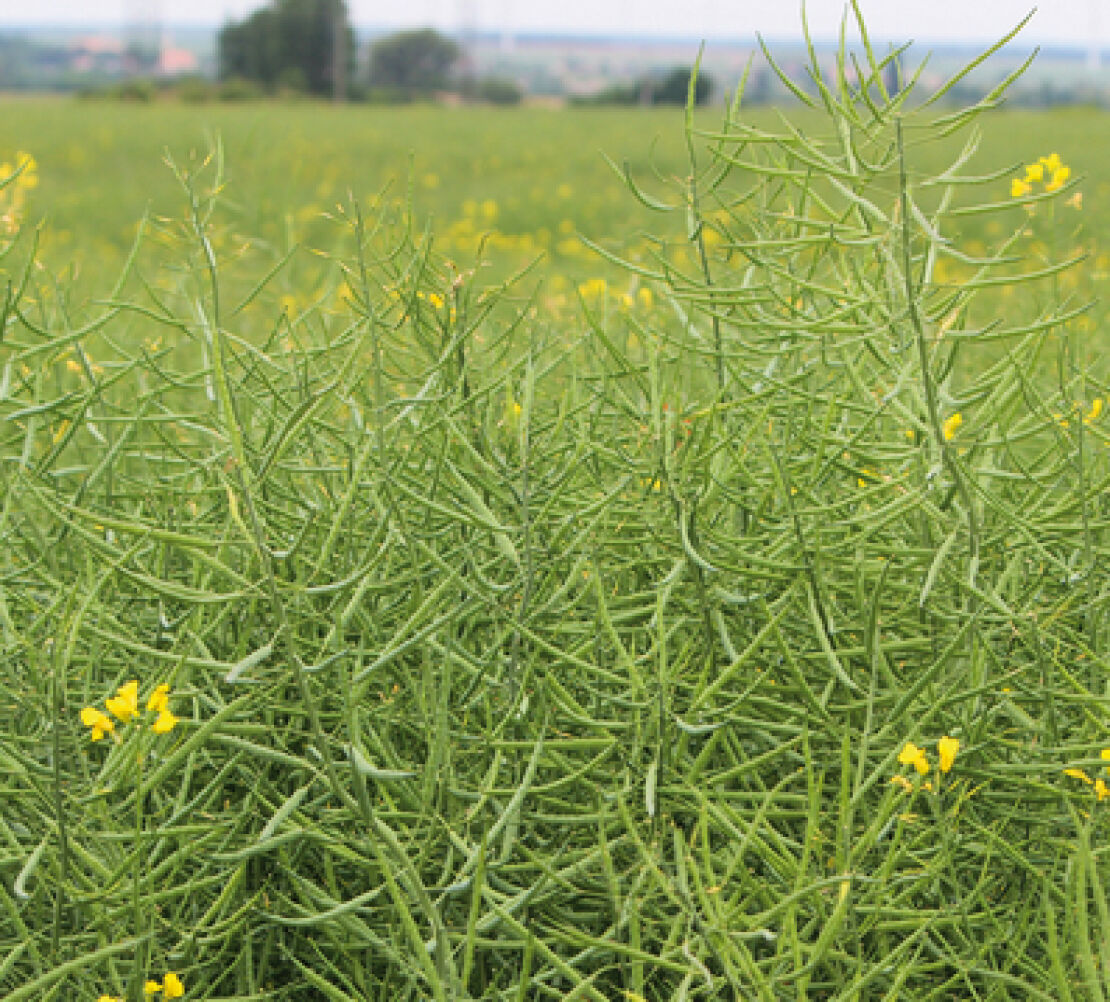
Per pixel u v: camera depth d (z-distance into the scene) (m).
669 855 2.11
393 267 2.42
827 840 1.98
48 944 2.04
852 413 2.66
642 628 2.26
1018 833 2.22
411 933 1.78
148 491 2.60
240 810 2.17
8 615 2.23
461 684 2.27
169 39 179.38
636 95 65.06
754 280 2.79
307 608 2.20
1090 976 1.73
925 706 2.17
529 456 2.36
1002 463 2.88
